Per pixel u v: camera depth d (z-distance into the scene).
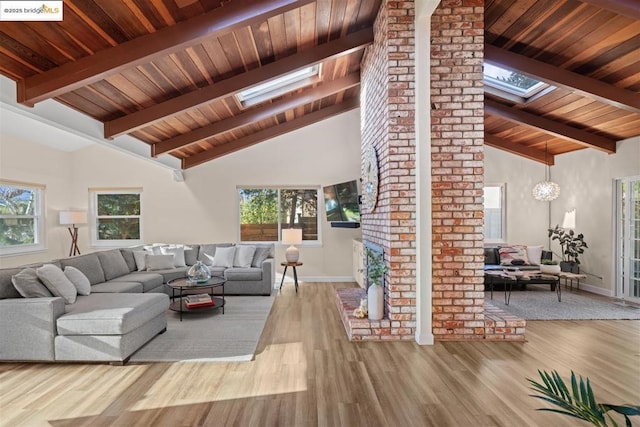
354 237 6.80
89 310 3.10
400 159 3.44
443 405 2.33
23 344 2.98
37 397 2.45
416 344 3.39
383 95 3.64
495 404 2.34
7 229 5.51
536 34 3.65
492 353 3.16
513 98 5.12
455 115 3.46
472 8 3.43
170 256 5.77
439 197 3.46
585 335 3.65
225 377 2.75
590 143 5.41
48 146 6.14
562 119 5.25
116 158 6.74
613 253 5.48
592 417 1.09
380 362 2.98
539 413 2.23
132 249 5.80
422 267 3.37
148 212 6.74
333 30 3.77
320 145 6.79
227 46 3.24
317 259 6.80
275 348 3.33
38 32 2.34
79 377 2.76
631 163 5.20
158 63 3.12
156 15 2.51
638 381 2.65
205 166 6.77
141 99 3.63
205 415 2.23
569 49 3.68
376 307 3.54
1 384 2.64
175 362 3.04
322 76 4.85
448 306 3.46
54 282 3.27
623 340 3.51
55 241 6.33
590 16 3.16
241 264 5.95
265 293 5.62
